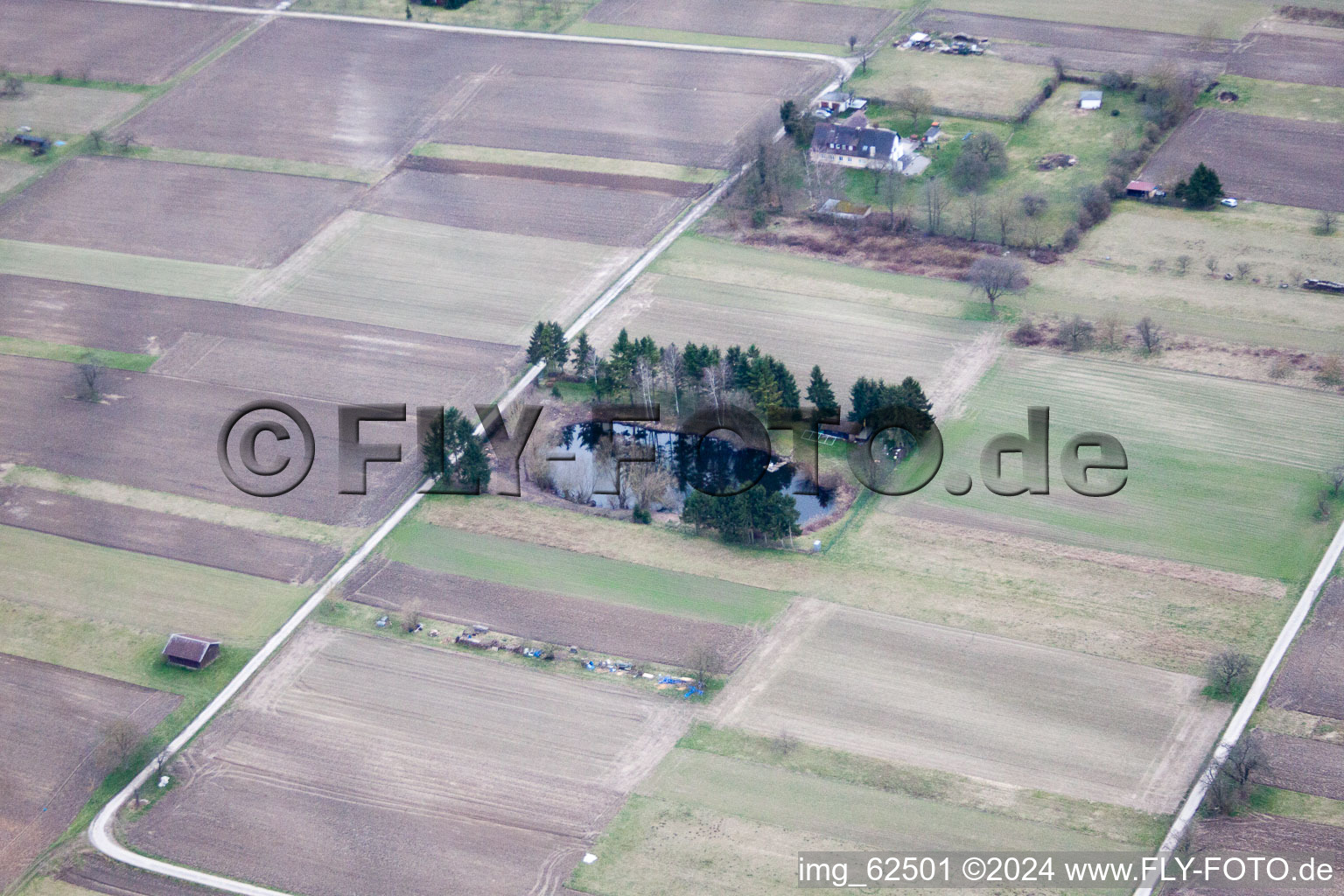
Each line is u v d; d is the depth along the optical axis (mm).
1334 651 136125
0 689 142875
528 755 131500
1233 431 166375
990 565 150250
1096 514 156250
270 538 160750
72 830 127250
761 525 153125
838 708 134250
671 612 147125
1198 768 125500
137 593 154000
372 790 128750
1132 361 178875
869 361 182625
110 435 178000
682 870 119062
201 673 143125
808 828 122250
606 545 157000
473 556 156000
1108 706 132500
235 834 125438
